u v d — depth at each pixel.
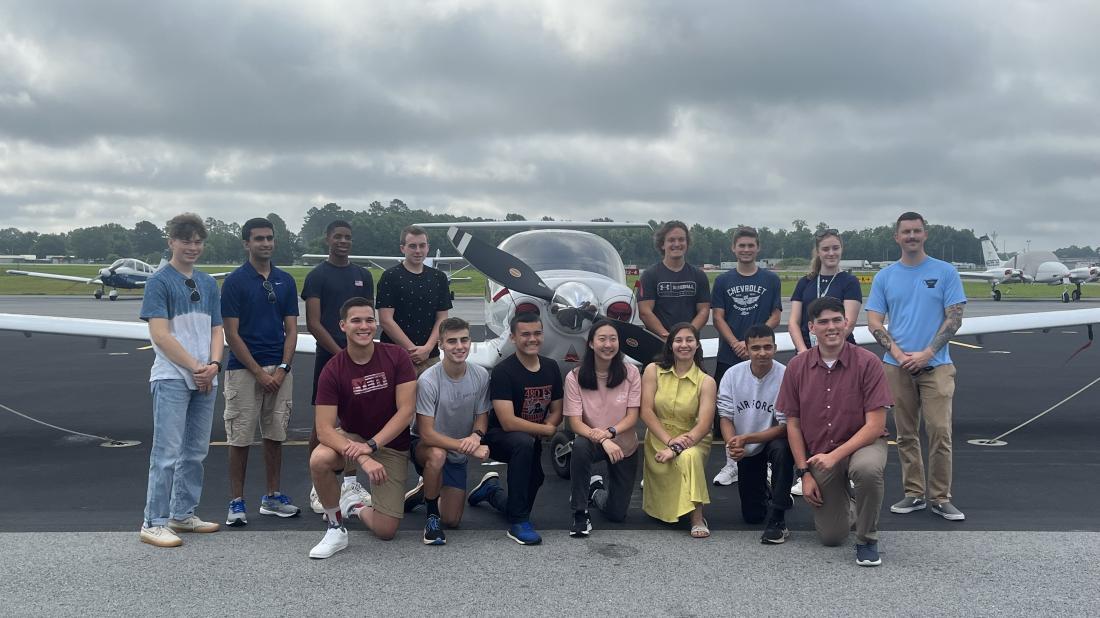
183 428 3.76
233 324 4.04
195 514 4.28
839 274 5.06
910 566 3.37
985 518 4.11
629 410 4.02
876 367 3.55
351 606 2.94
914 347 4.19
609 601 2.98
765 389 4.13
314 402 4.70
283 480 5.12
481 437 4.01
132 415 7.72
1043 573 3.26
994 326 6.57
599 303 4.86
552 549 3.64
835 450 3.53
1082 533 3.82
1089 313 6.73
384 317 4.70
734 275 5.30
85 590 3.09
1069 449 5.93
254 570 3.33
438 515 3.83
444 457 3.79
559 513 4.32
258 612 2.88
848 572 3.30
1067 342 15.99
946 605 2.93
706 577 3.25
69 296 36.66
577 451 3.85
